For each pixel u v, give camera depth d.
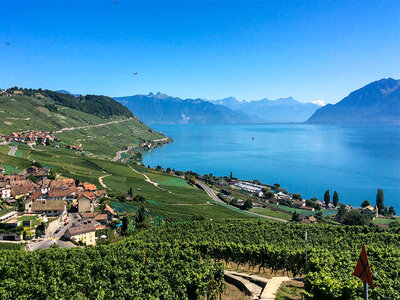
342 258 43.97
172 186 190.50
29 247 75.06
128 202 130.25
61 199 114.00
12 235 78.50
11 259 48.28
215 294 37.16
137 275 40.59
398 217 149.50
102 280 41.19
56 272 43.22
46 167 156.88
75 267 45.41
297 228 77.75
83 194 118.00
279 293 35.09
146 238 67.12
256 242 62.44
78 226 85.88
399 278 36.59
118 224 101.19
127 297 35.25
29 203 99.69
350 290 31.14
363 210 150.00
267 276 45.88
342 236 70.38
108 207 107.81
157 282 37.38
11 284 38.31
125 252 51.00
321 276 34.84
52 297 36.34
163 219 112.25
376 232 75.88
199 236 67.62
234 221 86.62
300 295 34.78
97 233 92.69
